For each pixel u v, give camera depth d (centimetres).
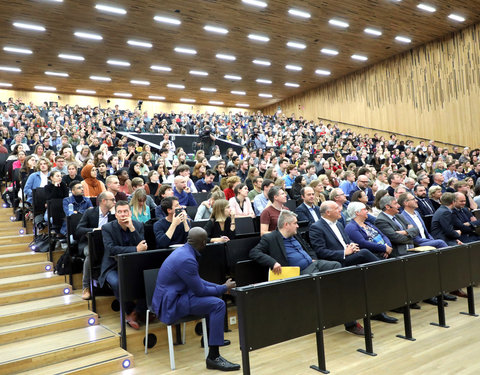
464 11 1253
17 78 1655
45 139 830
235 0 1076
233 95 2136
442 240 475
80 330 326
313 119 2098
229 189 548
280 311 251
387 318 375
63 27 1184
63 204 448
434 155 1291
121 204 345
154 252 320
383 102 1736
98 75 1672
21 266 416
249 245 368
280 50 1491
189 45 1387
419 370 266
